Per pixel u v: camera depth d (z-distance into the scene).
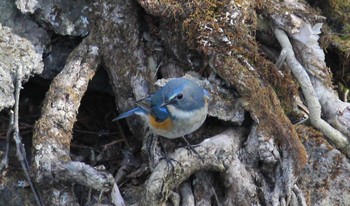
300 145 10.25
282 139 10.28
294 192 10.30
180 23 11.06
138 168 11.25
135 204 10.09
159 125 9.77
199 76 10.92
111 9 11.55
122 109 11.43
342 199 10.78
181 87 9.53
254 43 11.02
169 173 9.84
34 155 10.17
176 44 11.16
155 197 9.75
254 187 9.99
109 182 9.80
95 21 11.64
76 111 10.77
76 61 11.25
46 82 12.12
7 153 10.66
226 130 10.64
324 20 12.45
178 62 11.31
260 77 10.84
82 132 12.03
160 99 9.62
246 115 10.66
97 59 11.43
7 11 11.34
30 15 11.49
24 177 10.70
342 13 12.69
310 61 11.41
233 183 10.01
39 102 12.26
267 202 10.02
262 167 10.30
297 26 11.40
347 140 11.04
